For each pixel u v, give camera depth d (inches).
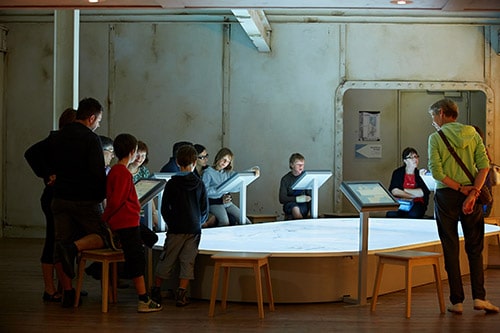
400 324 206.2
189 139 452.4
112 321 209.2
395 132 482.0
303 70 448.8
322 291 238.7
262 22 418.0
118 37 454.0
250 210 450.6
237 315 218.4
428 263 220.2
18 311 223.5
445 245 221.8
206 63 451.5
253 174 348.2
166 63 452.8
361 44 447.2
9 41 462.6
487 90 445.4
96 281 284.5
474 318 214.8
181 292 232.1
